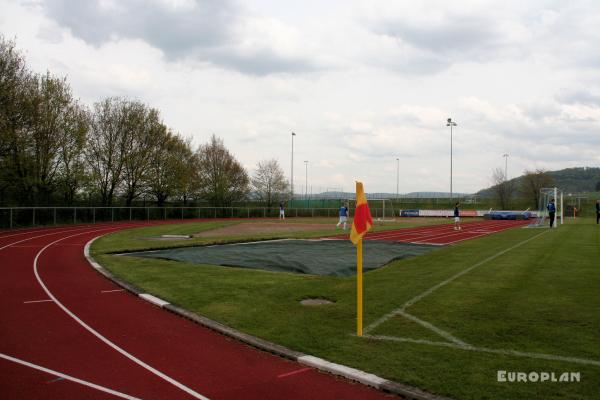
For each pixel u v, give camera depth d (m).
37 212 33.09
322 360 6.21
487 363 5.82
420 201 87.12
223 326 8.05
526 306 8.46
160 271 13.89
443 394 5.02
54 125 36.12
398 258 16.52
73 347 7.21
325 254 17.81
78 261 16.81
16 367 6.33
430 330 7.30
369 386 5.47
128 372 6.11
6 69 31.59
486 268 13.03
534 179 72.75
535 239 22.38
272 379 5.78
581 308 8.21
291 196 72.19
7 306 9.98
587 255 15.26
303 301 9.81
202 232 30.67
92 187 40.69
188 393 5.41
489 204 79.19
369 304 9.20
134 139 47.88
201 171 61.56
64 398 5.31
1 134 30.64
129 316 9.11
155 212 46.91
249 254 17.86
